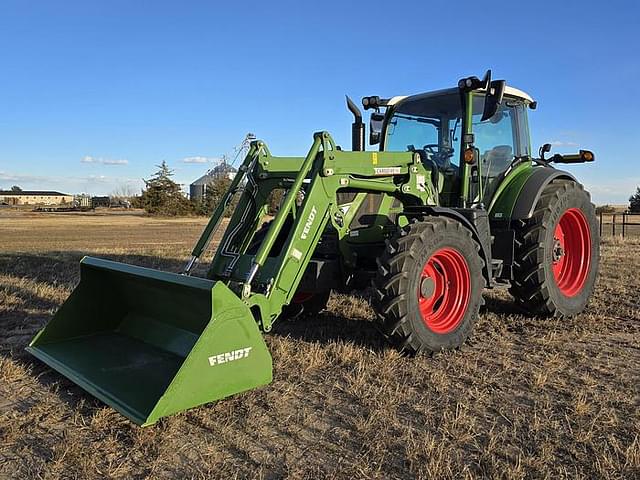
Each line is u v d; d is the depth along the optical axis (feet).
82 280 15.20
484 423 11.13
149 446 10.08
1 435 10.59
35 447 10.16
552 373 13.91
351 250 16.74
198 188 192.13
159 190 173.06
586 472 9.17
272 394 12.50
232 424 11.02
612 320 19.72
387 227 17.46
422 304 15.72
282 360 14.79
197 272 31.14
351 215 16.79
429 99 19.62
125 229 99.30
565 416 11.31
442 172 18.79
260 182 16.26
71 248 51.72
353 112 20.48
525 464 9.41
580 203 20.38
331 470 9.30
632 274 29.60
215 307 11.34
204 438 10.48
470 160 17.69
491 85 16.72
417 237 14.76
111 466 9.41
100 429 10.78
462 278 16.08
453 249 15.65
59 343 15.05
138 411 10.74
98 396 11.69
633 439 10.30
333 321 19.39
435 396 12.46
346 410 11.76
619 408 11.80
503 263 18.93
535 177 19.49
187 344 13.38
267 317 13.73
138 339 14.78
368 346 16.16
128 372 12.83
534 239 18.79
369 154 16.30
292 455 9.84
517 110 20.71
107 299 15.64
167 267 35.22
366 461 9.57
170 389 10.60
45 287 24.91
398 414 11.55
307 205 14.69
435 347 15.21
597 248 21.36
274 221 14.03
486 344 16.69
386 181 16.97
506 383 13.30
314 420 11.28
